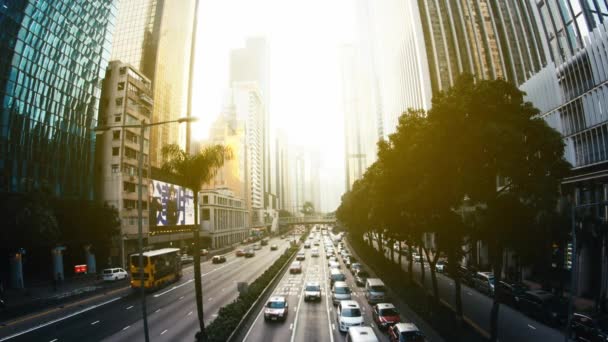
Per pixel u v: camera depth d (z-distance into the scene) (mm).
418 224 27344
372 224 46250
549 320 24828
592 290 33625
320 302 32312
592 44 35562
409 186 25406
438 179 21531
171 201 80688
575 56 37906
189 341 21281
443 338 20750
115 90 66562
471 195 20281
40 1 52688
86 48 61656
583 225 30984
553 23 52062
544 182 17641
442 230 23828
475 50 97438
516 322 25594
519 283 32812
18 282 41562
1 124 47156
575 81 38000
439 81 96312
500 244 19578
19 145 49375
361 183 55000
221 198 110062
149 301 33469
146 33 122188
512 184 19172
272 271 43062
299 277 47031
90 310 29875
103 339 21969
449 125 19000
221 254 83312
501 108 18641
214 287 40531
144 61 119375
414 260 61281
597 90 35000
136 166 68000
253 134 196750
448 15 100750
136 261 38406
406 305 29125
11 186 47719
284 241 127875
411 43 103312
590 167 35281
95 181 63250
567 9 48344
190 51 144875
